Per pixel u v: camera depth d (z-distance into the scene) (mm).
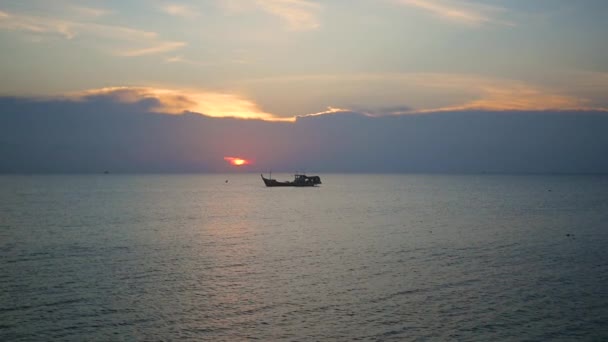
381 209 119125
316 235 71625
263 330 31906
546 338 30516
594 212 109250
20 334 30562
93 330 31422
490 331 31594
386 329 32031
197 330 31766
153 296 38562
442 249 59156
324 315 34531
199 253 56219
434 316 34250
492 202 143750
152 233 72875
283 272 46688
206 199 157750
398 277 44625
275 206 128375
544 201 147750
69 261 50844
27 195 172375
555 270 47281
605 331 31500
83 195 175375
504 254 55844
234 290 40406
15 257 52656
